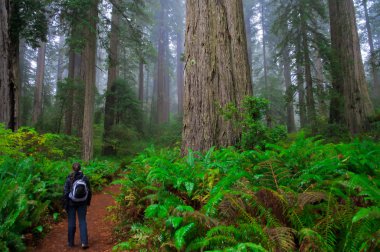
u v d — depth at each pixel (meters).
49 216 5.93
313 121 13.94
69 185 4.61
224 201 3.10
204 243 2.45
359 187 3.03
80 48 15.12
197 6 8.22
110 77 22.78
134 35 18.70
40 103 25.25
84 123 15.41
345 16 14.16
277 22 18.16
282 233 2.45
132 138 21.56
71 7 13.83
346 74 13.64
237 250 2.17
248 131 6.79
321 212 3.10
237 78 7.85
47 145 9.27
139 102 23.00
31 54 36.56
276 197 3.00
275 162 4.07
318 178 3.48
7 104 10.73
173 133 22.97
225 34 8.04
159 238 3.32
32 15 13.65
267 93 26.33
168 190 4.68
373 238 2.21
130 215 5.12
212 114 7.50
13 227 4.15
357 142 5.19
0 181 4.74
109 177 11.52
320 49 14.66
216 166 5.09
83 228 4.55
